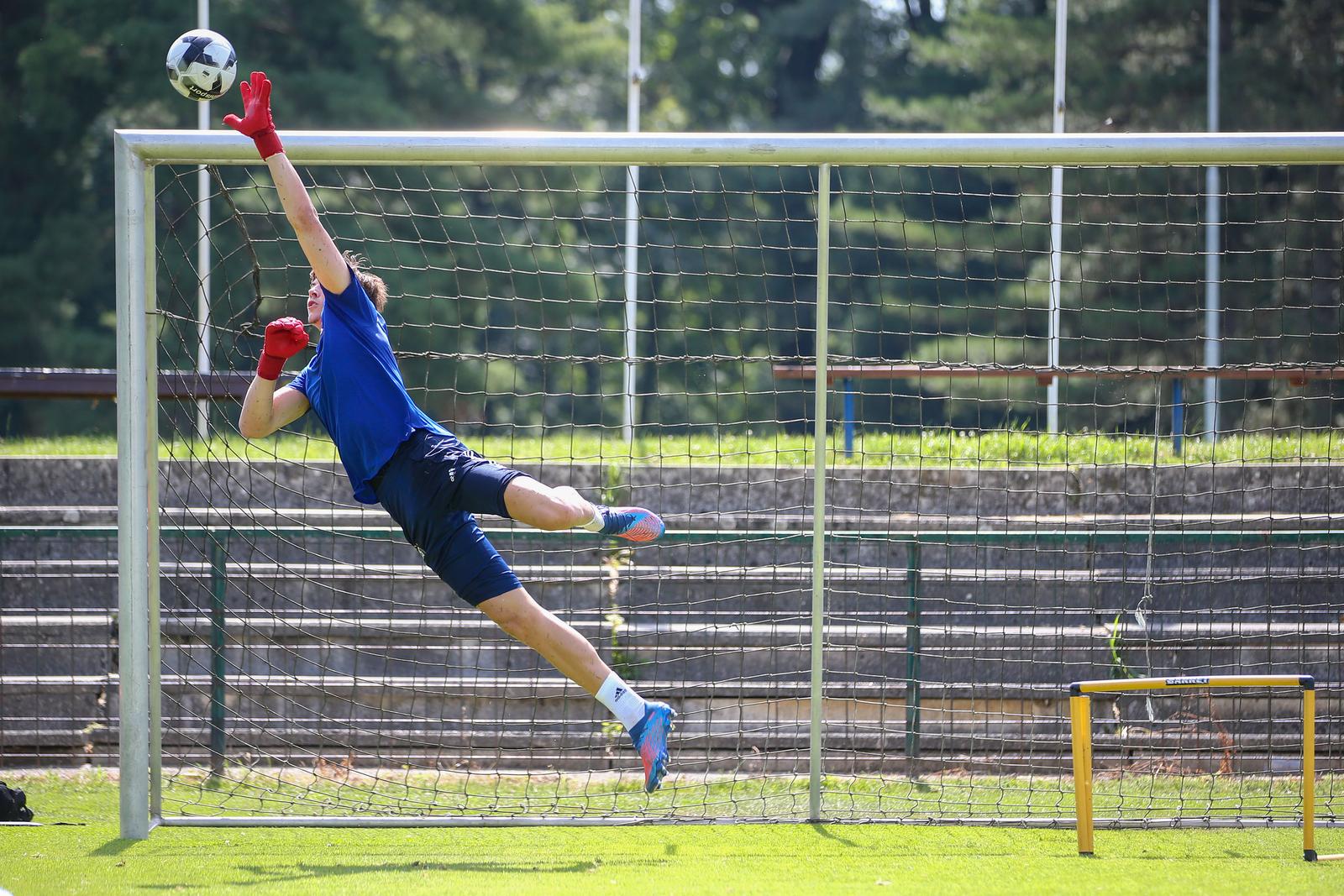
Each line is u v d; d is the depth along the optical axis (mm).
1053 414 34594
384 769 25000
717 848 17625
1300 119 83688
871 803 21156
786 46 136750
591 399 103500
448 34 106250
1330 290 80688
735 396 106188
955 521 29906
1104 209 81688
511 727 26703
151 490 18734
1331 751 24656
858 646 27234
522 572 28562
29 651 27734
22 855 17219
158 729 19125
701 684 26359
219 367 31000
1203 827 19031
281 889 15062
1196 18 89938
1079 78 93312
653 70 127750
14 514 30141
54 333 91562
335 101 92125
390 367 17109
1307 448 36156
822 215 19188
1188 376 25859
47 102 91875
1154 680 17047
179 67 17766
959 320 102250
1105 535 24375
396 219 91438
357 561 29656
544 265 99938
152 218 18797
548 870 16203
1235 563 28328
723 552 29953
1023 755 25734
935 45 103312
